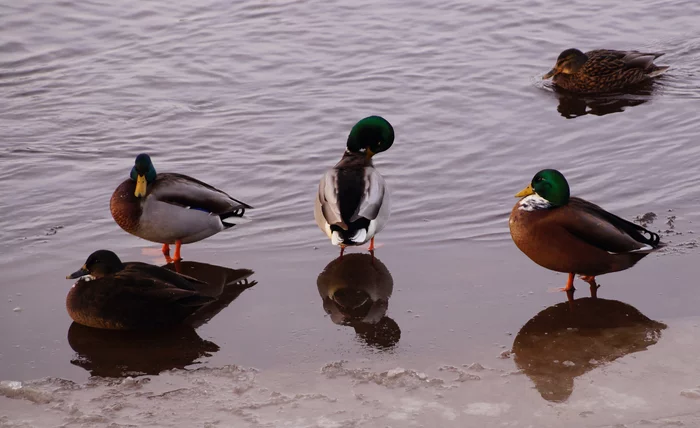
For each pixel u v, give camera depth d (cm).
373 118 849
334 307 687
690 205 846
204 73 1204
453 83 1170
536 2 1441
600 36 1320
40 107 1105
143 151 996
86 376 598
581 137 1017
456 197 888
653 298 691
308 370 596
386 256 777
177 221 747
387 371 588
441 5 1430
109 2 1426
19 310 685
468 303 691
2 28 1321
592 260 675
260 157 981
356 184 738
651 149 977
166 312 655
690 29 1335
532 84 1171
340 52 1268
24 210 859
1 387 573
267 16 1390
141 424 532
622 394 558
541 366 596
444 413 541
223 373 595
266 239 813
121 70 1212
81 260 769
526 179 920
